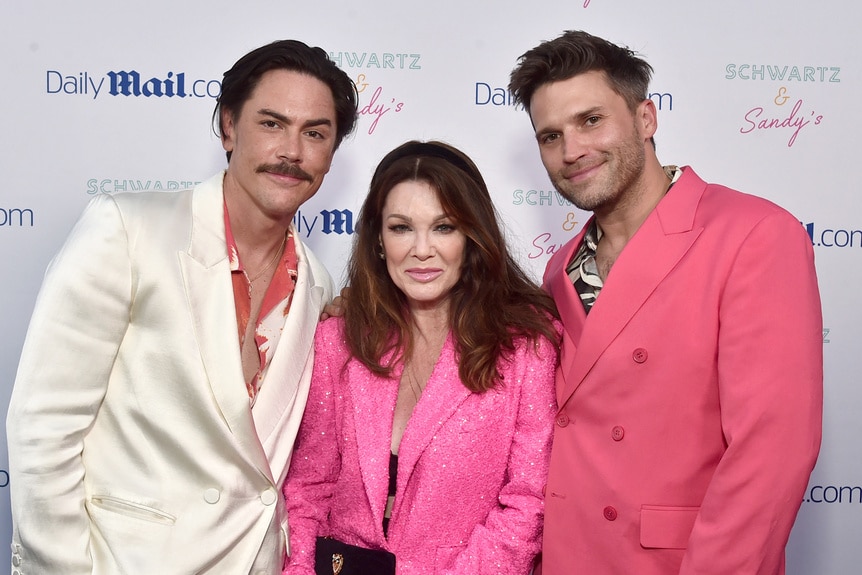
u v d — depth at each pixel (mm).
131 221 1695
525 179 2807
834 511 2854
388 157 1896
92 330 1637
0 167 2666
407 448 1759
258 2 2686
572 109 1758
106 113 2686
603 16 2744
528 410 1806
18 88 2656
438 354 1907
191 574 1621
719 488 1515
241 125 1803
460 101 2762
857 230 2814
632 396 1682
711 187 1815
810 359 1509
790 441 1476
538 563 1883
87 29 2658
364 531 1770
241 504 1694
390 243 1825
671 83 2762
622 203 1816
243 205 1822
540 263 2836
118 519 1638
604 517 1684
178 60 2686
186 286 1677
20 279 2695
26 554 1624
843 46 2779
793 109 2785
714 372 1617
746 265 1578
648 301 1695
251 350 1835
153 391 1675
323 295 2002
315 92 1800
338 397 1903
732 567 1477
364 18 2719
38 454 1595
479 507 1774
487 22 2742
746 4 2754
